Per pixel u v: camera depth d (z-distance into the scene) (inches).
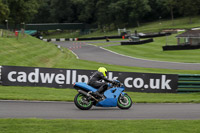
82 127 1023.0
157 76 2409.0
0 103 1525.6
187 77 2433.6
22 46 6063.0
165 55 6781.5
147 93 2388.0
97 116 1284.4
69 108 1473.9
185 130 1031.0
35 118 1130.0
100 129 1007.0
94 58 6343.5
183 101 1887.3
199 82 2436.0
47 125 1029.8
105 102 1441.9
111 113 1369.3
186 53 6884.8
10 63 3602.4
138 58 6363.2
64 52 7047.2
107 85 1460.4
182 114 1403.8
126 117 1288.1
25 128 981.8
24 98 1711.4
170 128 1052.5
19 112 1298.0
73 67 4224.9
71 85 2374.5
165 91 2420.0
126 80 2385.6
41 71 2340.1
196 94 2388.0
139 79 2399.1
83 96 1425.9
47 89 2249.0
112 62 5620.1
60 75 2362.2
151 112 1439.5
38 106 1491.1
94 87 1441.9
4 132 927.7
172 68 4793.3
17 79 2317.9
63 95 2058.3
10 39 6668.3
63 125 1039.0
